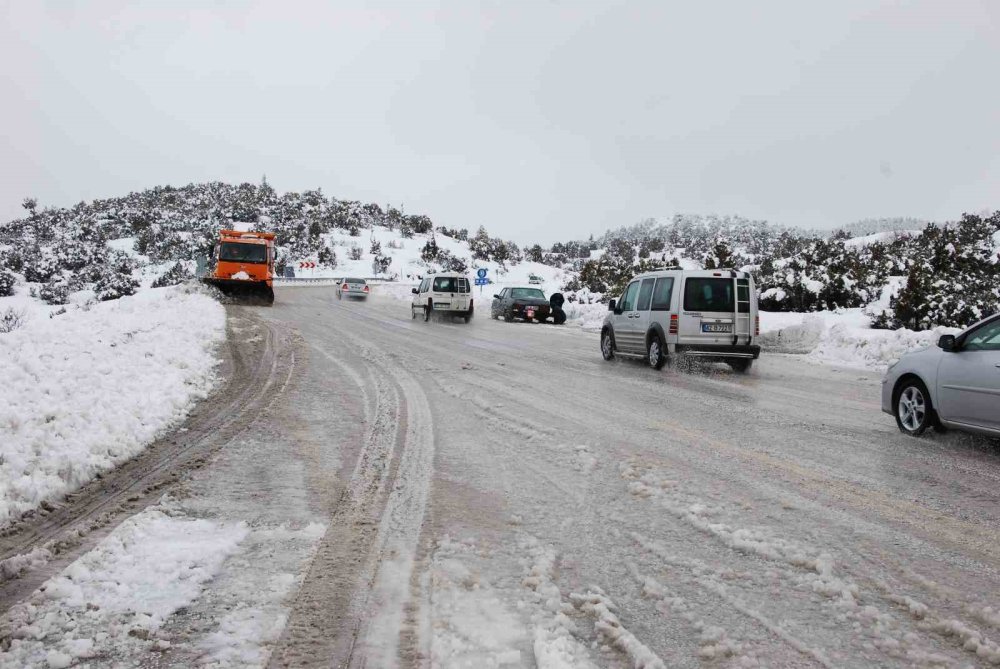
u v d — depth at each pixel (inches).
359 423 280.5
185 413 286.5
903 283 900.0
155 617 112.4
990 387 240.5
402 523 161.5
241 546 145.3
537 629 109.7
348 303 1562.5
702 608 119.0
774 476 207.9
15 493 168.1
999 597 124.6
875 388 418.6
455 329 883.4
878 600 123.0
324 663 99.6
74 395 265.1
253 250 1194.0
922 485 200.5
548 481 199.6
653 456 231.1
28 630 107.6
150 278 3597.4
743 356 489.7
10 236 5787.4
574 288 1863.9
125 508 168.7
